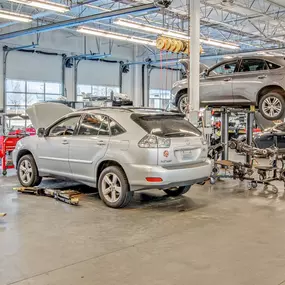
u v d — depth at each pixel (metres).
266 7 15.77
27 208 5.90
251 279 3.39
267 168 7.82
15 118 13.50
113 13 11.66
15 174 9.44
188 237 4.57
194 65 9.06
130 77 24.72
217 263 3.75
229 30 18.95
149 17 16.72
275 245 4.29
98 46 22.48
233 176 8.52
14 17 11.32
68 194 6.43
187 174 5.77
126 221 5.25
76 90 21.69
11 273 3.45
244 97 9.27
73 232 4.71
